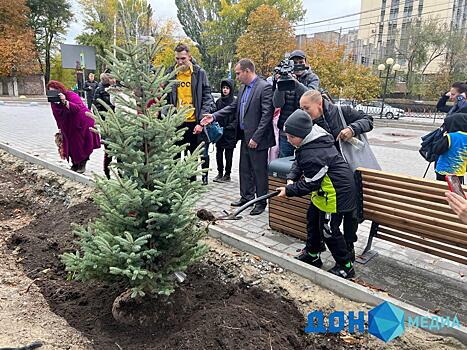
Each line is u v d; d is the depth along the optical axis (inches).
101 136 111.8
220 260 139.2
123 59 104.8
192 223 115.3
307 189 123.4
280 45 1585.9
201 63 2167.8
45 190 230.1
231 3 2251.5
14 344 91.6
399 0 2687.0
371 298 109.6
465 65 1467.8
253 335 98.3
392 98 1754.4
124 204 99.3
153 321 107.8
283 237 169.2
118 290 124.1
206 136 235.6
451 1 2460.6
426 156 211.5
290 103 195.2
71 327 106.1
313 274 122.8
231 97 269.1
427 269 142.3
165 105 111.3
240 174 209.0
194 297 121.7
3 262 148.6
